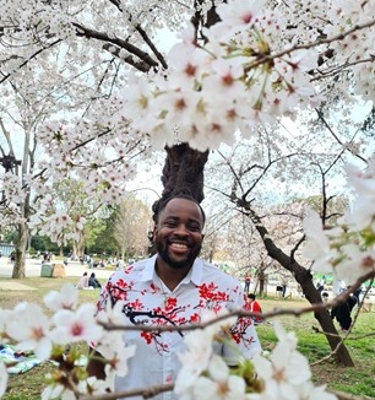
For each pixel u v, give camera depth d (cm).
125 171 365
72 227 335
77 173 366
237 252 1298
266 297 1823
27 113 708
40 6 481
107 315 96
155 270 189
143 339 174
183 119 95
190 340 78
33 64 663
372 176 89
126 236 3388
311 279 668
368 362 726
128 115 98
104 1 654
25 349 85
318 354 741
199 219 190
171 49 94
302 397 75
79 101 672
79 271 2731
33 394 418
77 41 579
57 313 83
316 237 91
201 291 186
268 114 118
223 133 98
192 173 498
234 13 105
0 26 511
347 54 190
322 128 755
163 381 171
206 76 94
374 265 89
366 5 175
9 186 443
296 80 129
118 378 173
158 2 573
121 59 604
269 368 76
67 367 93
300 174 773
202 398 74
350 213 91
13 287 1490
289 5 396
